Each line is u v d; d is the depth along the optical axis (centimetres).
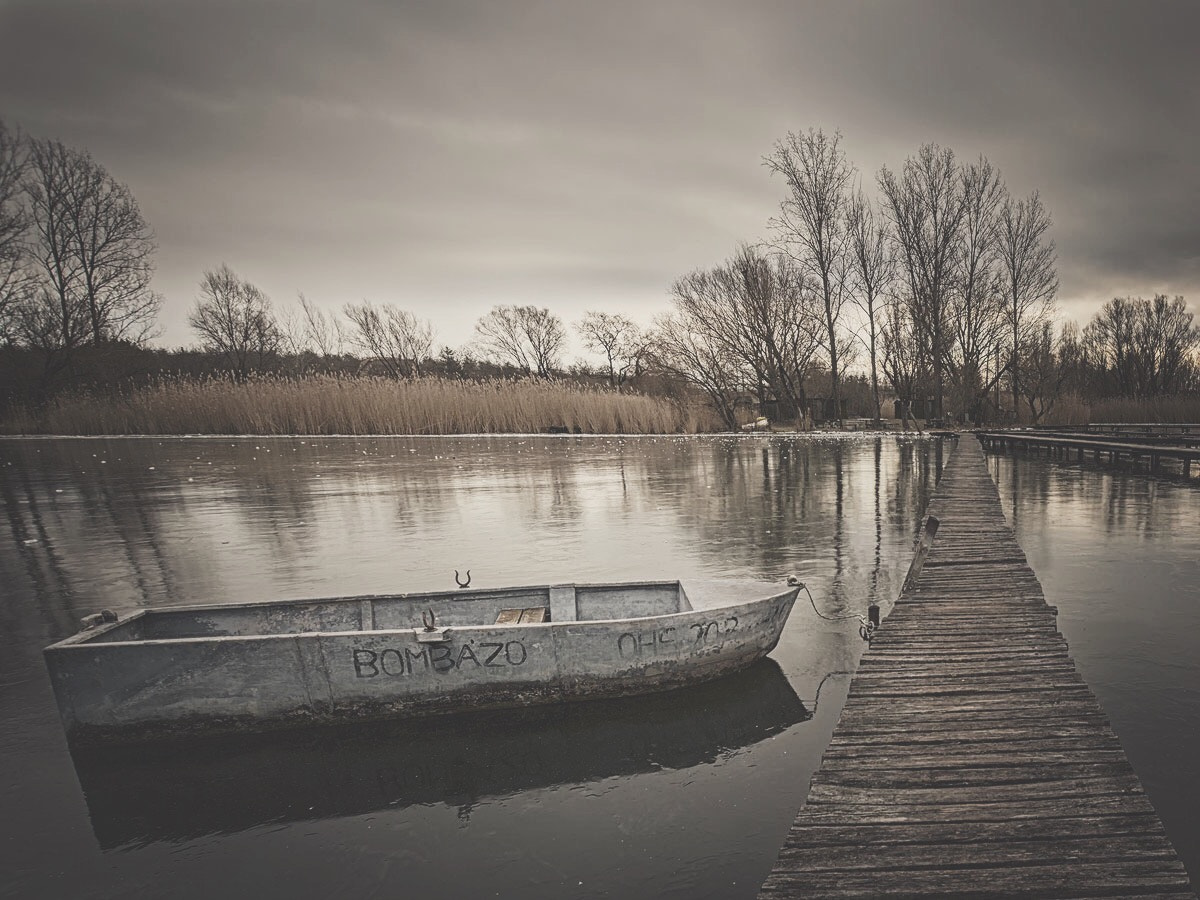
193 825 395
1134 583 823
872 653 517
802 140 3572
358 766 445
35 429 3750
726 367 3606
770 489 1627
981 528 951
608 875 342
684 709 504
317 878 348
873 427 3722
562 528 1211
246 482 1839
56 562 1027
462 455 2517
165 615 536
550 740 467
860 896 274
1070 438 2388
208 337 5106
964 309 3862
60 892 343
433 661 480
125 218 4303
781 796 403
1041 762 364
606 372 7100
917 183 3656
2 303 3844
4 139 3822
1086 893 271
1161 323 5728
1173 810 375
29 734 499
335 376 3841
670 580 602
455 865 354
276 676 468
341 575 928
